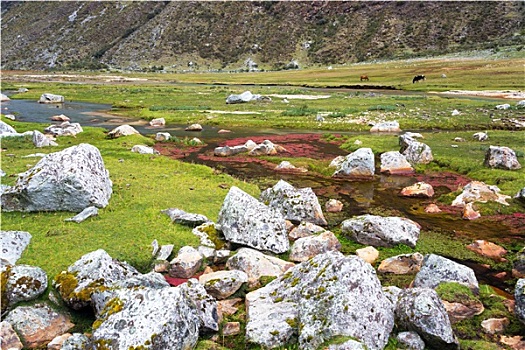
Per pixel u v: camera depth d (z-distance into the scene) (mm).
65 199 18047
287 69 192375
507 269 15633
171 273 14336
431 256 14031
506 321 11609
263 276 13891
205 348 10305
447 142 37188
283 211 19891
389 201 23469
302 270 12031
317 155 34656
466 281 13203
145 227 16891
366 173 28016
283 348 10266
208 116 55969
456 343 10266
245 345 10609
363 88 96625
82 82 129375
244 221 16234
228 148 34906
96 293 11422
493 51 138375
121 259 14281
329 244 16188
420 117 50688
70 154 18688
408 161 31172
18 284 11594
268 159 33031
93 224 16953
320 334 9969
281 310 11148
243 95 69938
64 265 13445
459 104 61688
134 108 67562
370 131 45781
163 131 47406
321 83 108062
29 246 14641
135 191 21906
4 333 10312
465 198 22656
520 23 164125
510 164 27547
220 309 12250
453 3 191250
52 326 11156
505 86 83938
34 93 89125
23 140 35125
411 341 10266
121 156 30969
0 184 19969
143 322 9625
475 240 18031
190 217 17688
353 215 21188
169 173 26688
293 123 50281
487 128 45156
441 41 173875
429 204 22938
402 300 11188
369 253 16203
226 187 24297
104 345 9383
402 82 101188
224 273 13383
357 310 10172
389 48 182125
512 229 19266
